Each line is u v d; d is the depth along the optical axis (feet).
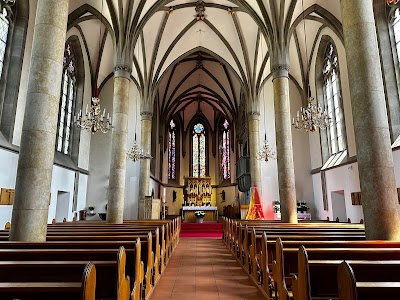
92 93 66.74
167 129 105.81
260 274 19.19
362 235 20.17
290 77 69.15
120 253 10.43
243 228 26.17
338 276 7.43
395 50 40.04
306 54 63.31
